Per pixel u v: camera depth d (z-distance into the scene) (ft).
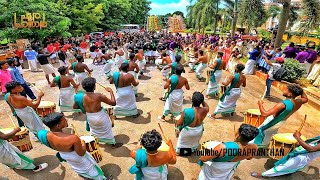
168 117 22.31
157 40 62.75
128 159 15.79
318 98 26.02
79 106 15.24
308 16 48.88
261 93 29.43
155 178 11.10
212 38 67.31
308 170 14.78
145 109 24.08
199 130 14.97
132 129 19.86
